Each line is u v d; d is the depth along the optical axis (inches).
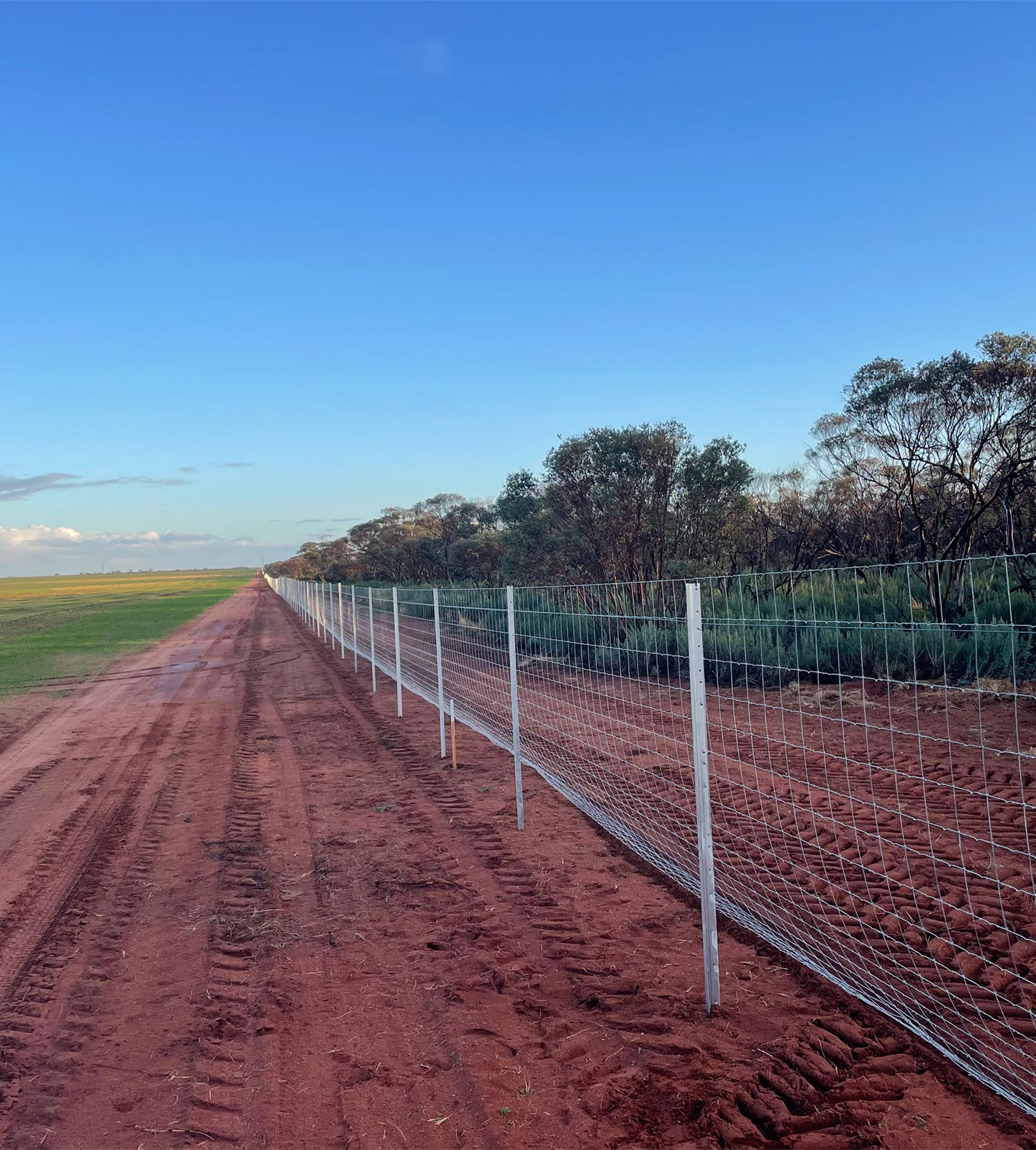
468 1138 117.2
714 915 143.6
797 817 233.3
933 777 255.1
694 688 142.6
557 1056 136.1
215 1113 127.6
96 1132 124.3
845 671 385.7
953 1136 108.4
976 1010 133.4
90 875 240.4
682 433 619.2
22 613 1835.6
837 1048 128.3
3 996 170.4
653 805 256.8
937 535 447.8
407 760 364.2
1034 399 413.4
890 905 175.2
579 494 629.6
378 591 844.6
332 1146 117.9
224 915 206.5
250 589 3681.1
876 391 450.9
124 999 166.6
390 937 187.9
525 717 394.0
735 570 601.9
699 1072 127.0
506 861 229.5
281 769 363.3
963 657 362.0
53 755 419.2
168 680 697.0
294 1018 154.9
